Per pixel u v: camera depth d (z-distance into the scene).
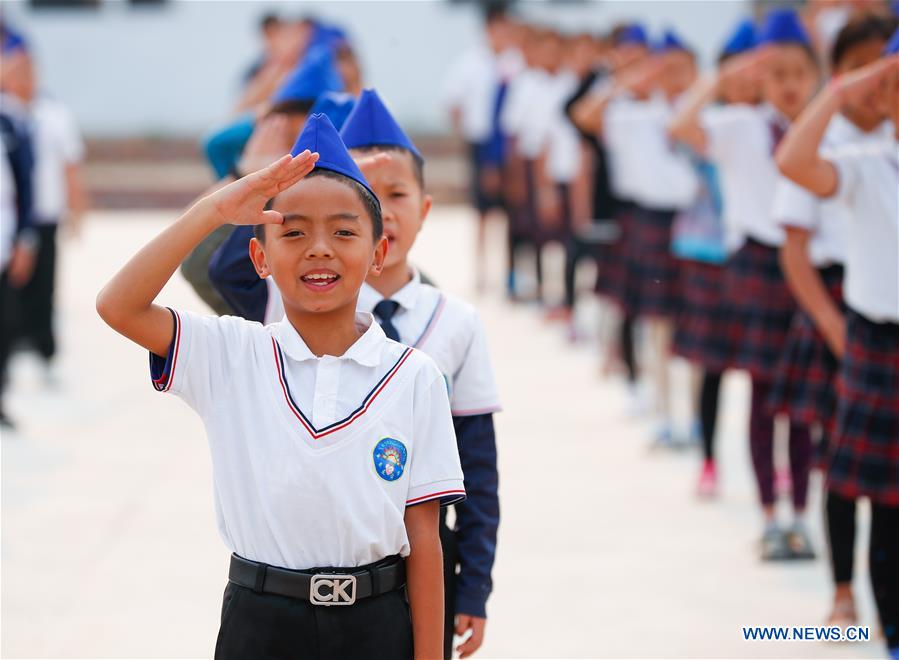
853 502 10.07
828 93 9.20
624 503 13.77
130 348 22.14
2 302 16.89
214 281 7.34
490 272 30.44
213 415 5.85
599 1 36.31
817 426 12.01
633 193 17.02
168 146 44.25
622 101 17.11
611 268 17.92
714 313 13.77
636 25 18.33
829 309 10.34
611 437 16.59
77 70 44.66
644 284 16.61
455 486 5.94
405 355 5.96
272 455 5.74
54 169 18.97
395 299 6.88
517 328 24.19
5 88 18.41
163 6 44.81
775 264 12.50
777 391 11.20
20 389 19.00
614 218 17.80
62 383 19.44
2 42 19.66
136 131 44.75
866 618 10.48
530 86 25.45
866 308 9.39
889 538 9.60
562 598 11.08
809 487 12.12
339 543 5.75
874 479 9.51
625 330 17.55
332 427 5.74
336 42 12.59
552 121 23.81
